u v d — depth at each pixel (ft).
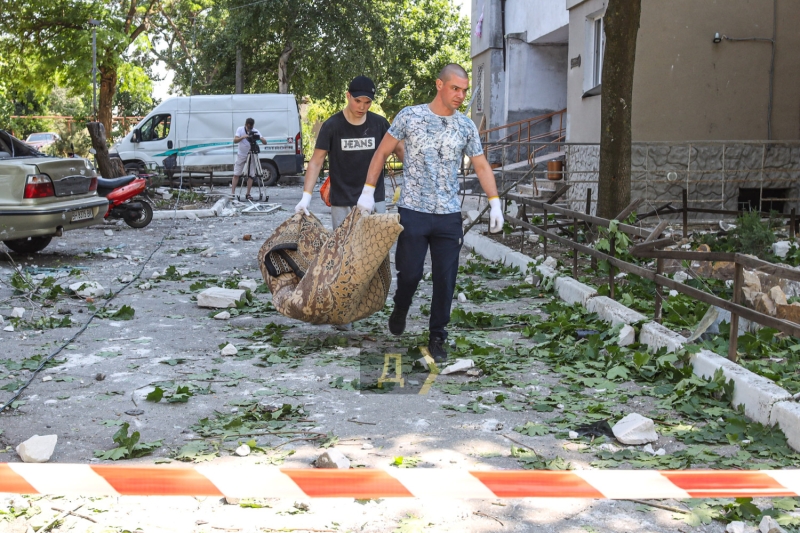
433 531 10.97
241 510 11.59
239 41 117.50
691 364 17.90
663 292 25.17
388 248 19.02
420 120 18.15
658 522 11.32
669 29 45.01
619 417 15.47
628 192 33.76
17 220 33.32
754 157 45.98
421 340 21.31
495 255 36.29
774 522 10.67
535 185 50.08
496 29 78.64
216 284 30.19
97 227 49.21
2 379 18.07
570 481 8.55
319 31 120.67
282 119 87.76
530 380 18.02
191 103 86.74
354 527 11.10
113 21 98.27
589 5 51.72
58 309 25.17
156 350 20.65
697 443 14.20
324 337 21.88
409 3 178.09
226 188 83.51
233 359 19.81
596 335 19.98
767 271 16.47
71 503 11.78
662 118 45.65
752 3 45.29
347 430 14.89
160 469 8.38
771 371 16.89
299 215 22.06
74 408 16.14
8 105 168.25
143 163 86.69
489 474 8.58
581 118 53.36
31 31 98.07
